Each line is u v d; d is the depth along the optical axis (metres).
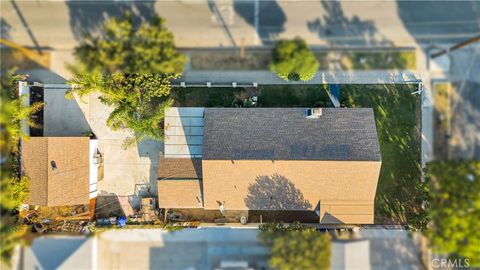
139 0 26.25
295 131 23.47
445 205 22.11
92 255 25.95
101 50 21.91
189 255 25.88
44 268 25.55
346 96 25.55
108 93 23.20
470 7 25.61
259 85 25.66
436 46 25.72
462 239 21.64
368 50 25.80
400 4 25.78
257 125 23.70
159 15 26.25
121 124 25.69
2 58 26.31
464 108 25.50
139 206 26.22
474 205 21.64
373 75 25.58
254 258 24.95
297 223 24.78
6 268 25.41
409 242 25.17
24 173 24.27
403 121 25.41
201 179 24.39
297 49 22.56
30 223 25.53
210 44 26.11
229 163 23.05
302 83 25.55
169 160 24.77
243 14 26.14
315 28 25.98
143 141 26.12
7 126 23.41
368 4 25.84
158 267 26.03
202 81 25.84
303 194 23.53
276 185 23.47
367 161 22.39
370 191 23.19
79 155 24.52
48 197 23.86
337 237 24.72
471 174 22.84
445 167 23.31
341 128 23.33
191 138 24.75
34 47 26.38
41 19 26.36
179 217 26.00
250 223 25.66
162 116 23.62
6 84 25.58
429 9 25.72
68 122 26.12
